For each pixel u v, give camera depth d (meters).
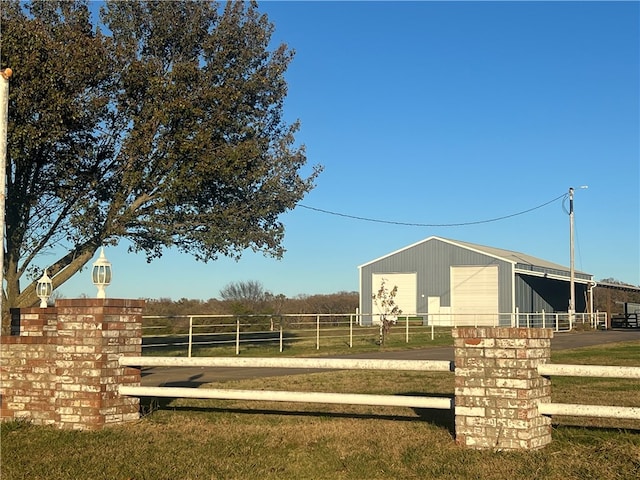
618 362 18.06
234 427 8.16
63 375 8.24
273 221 21.81
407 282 49.66
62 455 6.93
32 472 6.36
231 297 60.50
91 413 8.09
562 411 6.50
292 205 21.66
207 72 19.64
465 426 6.68
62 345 8.28
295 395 7.66
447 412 9.16
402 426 8.02
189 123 18.30
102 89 18.34
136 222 19.44
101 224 19.52
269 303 56.41
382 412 9.33
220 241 20.09
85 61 16.95
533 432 6.50
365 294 50.88
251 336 31.94
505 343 6.55
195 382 13.66
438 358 20.88
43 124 16.39
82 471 6.38
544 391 6.76
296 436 7.60
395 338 31.86
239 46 20.36
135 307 8.65
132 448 7.16
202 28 20.12
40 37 16.28
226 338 30.19
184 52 20.19
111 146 19.08
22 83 15.95
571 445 6.67
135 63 18.00
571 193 45.31
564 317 52.41
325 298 64.38
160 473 6.27
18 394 8.55
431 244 49.22
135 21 19.69
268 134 21.62
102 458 6.80
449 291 48.25
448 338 32.44
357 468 6.29
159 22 19.67
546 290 53.59
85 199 18.84
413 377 14.41
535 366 6.58
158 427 8.16
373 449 6.91
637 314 50.84
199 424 8.37
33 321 8.76
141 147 18.16
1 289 5.56
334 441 7.31
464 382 6.70
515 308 46.25
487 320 46.81
